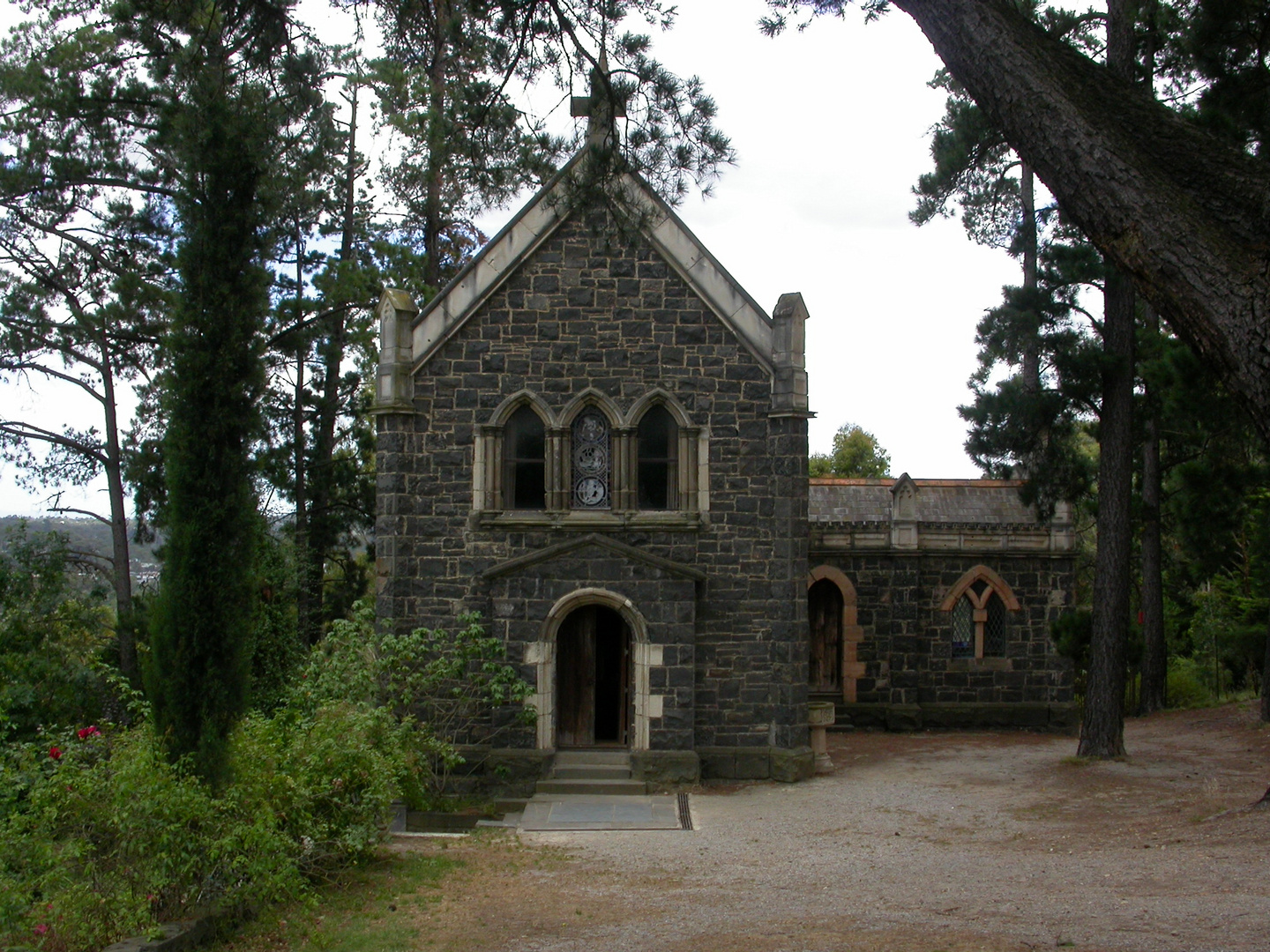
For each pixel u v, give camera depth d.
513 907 11.63
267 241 12.84
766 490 20.08
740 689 19.89
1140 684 33.12
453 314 20.30
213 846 10.12
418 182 29.61
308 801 12.27
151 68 18.11
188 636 11.72
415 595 19.97
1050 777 19.81
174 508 11.99
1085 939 9.07
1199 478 27.73
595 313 20.27
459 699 19.20
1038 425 22.55
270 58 12.97
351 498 32.91
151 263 26.42
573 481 20.38
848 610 27.84
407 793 16.52
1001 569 28.25
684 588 19.50
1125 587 21.52
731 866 13.59
